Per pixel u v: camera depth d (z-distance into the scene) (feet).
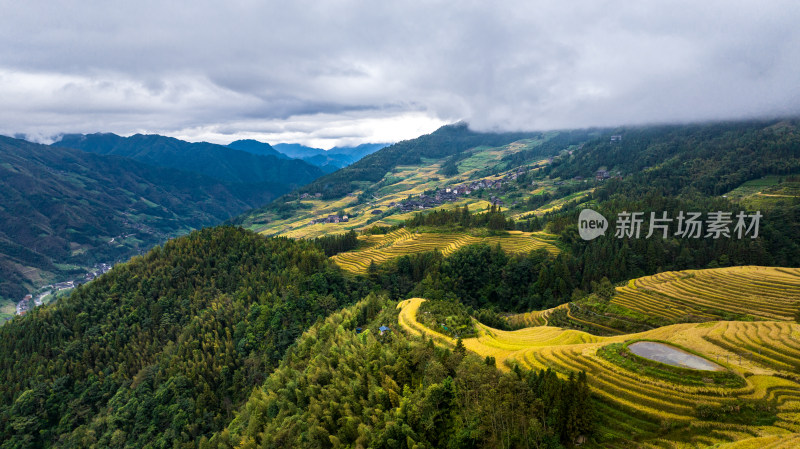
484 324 337.31
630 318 350.02
